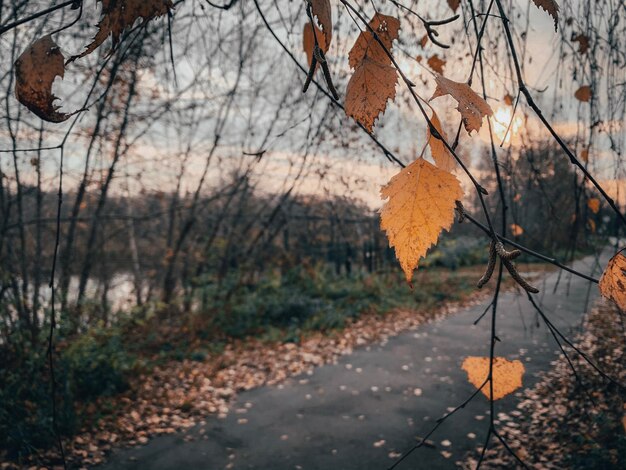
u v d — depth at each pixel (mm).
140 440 5363
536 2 545
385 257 14453
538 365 6887
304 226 13594
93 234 9523
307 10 466
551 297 11625
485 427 5289
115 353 7176
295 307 10836
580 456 4145
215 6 857
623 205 2193
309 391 6797
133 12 475
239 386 7059
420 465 4648
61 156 595
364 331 10047
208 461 4938
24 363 5938
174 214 11688
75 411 5629
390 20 533
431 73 462
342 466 4758
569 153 475
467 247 19328
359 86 448
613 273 493
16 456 4676
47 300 7102
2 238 5879
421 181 443
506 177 1924
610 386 4977
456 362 7738
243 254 12492
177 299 10867
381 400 6363
